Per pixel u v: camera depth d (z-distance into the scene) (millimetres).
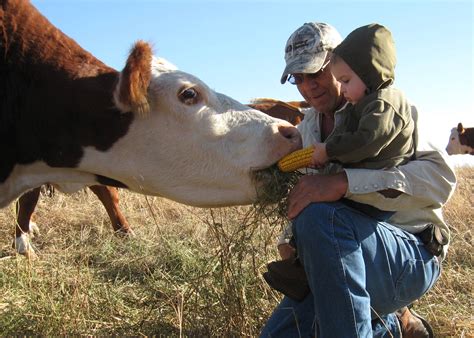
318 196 2668
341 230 2613
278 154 2998
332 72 2791
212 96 3107
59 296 4062
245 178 3045
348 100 2832
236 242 3363
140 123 3051
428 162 2773
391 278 2766
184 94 3014
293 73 3113
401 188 2674
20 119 3113
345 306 2562
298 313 2953
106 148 3098
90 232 6297
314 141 3342
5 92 3109
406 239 2836
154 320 3689
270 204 3084
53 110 3072
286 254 3287
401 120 2580
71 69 3115
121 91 2885
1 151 3160
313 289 2648
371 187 2652
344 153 2594
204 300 3744
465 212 6914
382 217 2799
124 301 4152
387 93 2586
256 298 3582
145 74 2873
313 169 3188
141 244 5516
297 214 2721
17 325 3588
